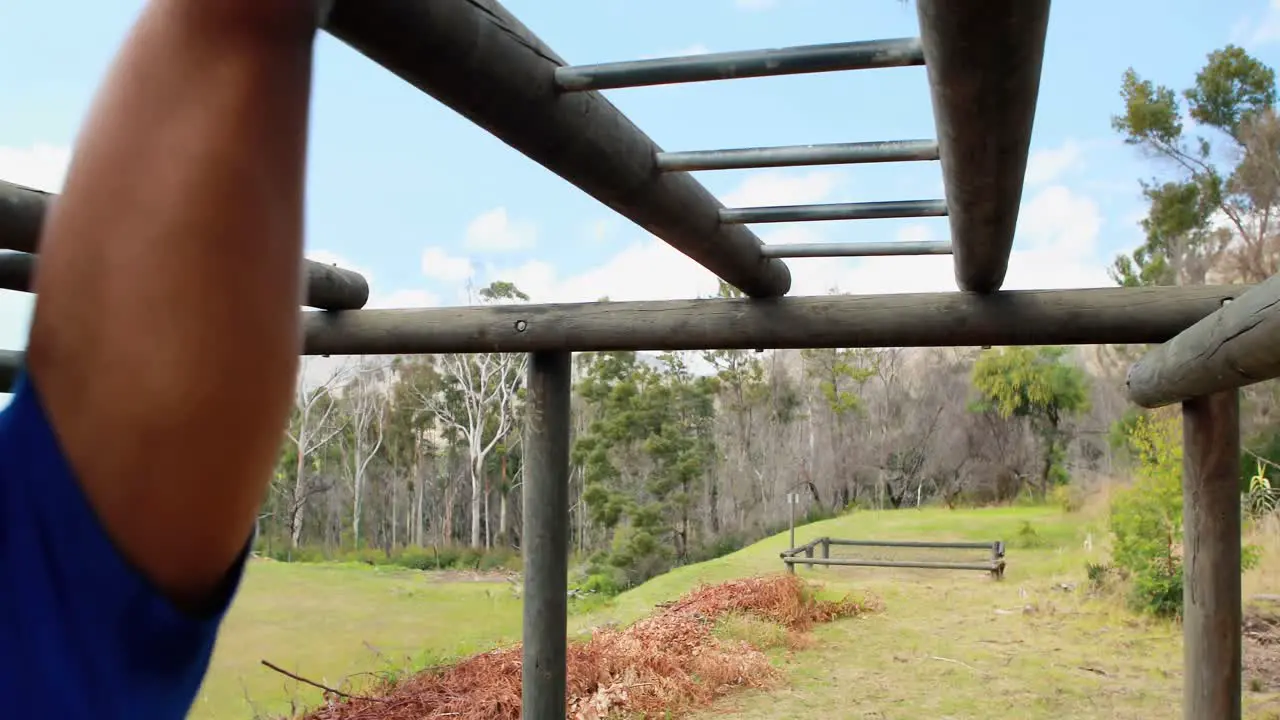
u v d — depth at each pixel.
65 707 0.26
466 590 13.95
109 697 0.27
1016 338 3.59
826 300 3.78
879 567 13.79
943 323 3.64
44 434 0.26
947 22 1.25
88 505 0.26
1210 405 3.84
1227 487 3.82
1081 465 32.12
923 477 34.84
